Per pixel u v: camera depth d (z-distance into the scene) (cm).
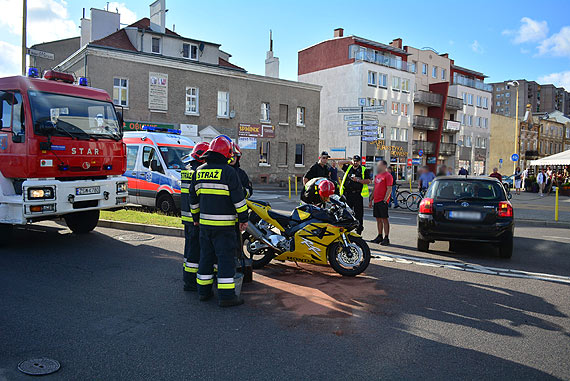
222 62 3384
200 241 503
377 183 893
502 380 334
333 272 660
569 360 370
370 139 2252
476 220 772
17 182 764
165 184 1211
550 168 3750
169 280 597
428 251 843
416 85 5359
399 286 586
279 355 369
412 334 421
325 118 4741
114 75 2611
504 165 6706
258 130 3269
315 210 638
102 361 354
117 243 841
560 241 1004
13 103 745
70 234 928
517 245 942
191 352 373
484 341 407
